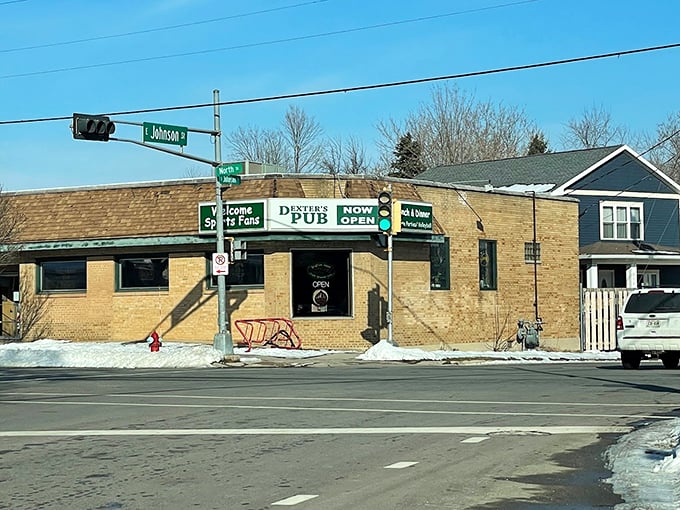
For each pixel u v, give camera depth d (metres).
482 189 35.38
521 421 13.66
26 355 29.19
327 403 16.14
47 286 35.47
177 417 14.53
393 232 28.31
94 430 13.24
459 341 34.16
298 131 72.56
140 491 9.01
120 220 33.22
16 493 8.97
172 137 26.48
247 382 20.66
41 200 34.91
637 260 42.59
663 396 17.06
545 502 8.44
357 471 9.91
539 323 36.69
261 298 31.73
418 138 71.75
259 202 30.34
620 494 8.79
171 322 32.97
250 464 10.39
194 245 32.53
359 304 31.41
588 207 43.94
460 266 34.38
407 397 17.02
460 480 9.40
